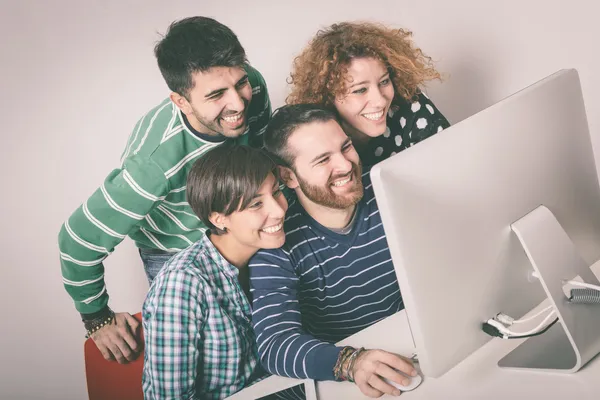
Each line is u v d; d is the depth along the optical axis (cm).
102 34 306
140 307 281
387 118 200
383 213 106
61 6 313
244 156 149
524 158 120
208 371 161
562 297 118
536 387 118
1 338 277
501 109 117
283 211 151
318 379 133
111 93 296
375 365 124
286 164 158
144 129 188
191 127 180
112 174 183
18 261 286
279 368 140
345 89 179
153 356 153
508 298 124
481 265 117
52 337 275
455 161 111
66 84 304
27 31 314
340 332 170
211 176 149
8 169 299
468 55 279
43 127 301
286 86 280
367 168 170
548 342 126
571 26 266
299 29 284
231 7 296
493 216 117
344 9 283
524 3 268
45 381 266
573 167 131
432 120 199
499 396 118
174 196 189
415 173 106
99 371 174
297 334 144
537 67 274
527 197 122
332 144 153
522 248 123
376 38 182
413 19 280
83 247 183
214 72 163
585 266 123
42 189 292
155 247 206
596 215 139
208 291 155
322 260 162
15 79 311
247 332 164
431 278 110
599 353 122
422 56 210
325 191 156
